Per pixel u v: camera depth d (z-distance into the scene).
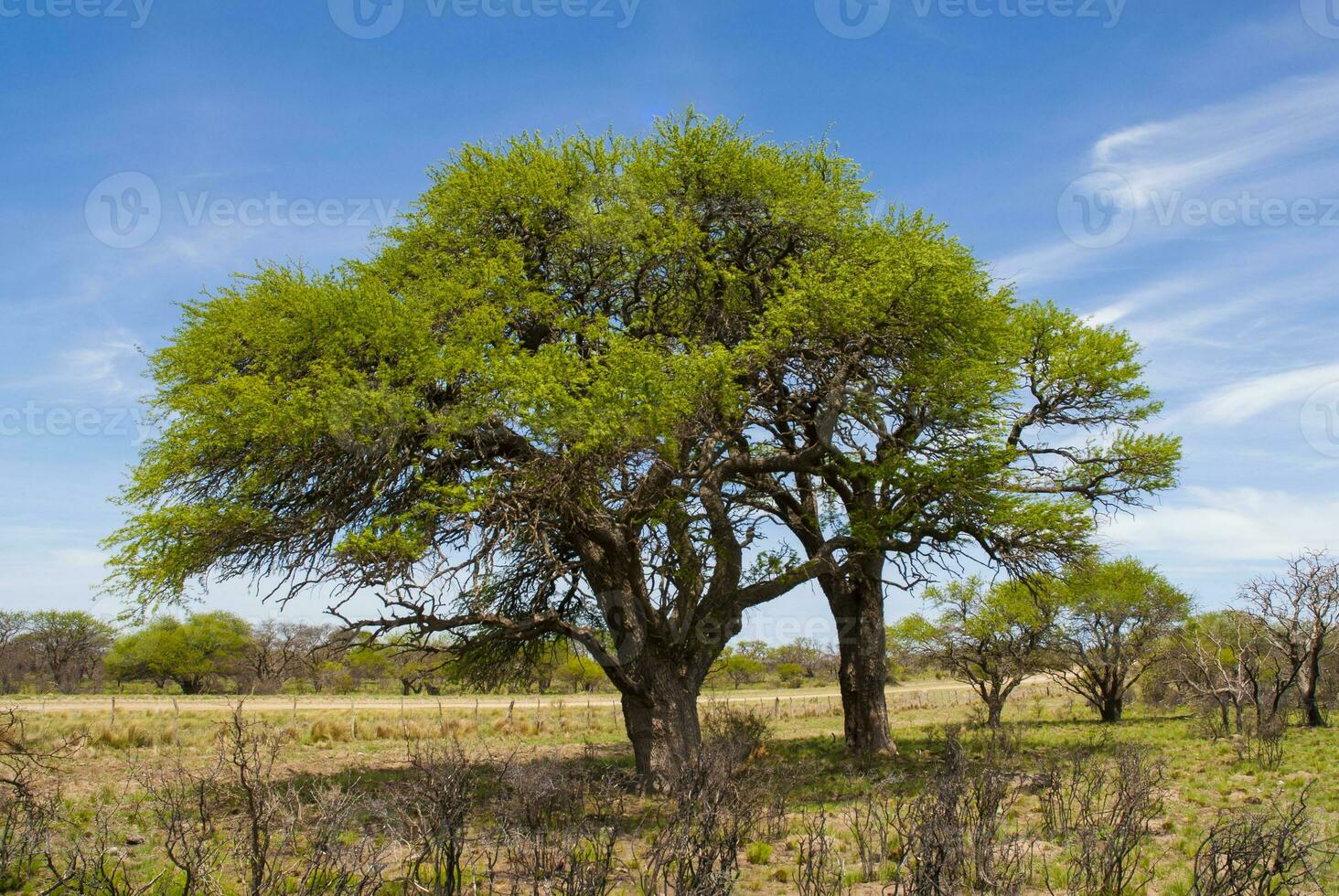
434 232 17.28
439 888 8.53
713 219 18.84
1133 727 29.27
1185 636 32.81
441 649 15.34
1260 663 31.31
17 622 64.94
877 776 18.16
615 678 16.61
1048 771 14.98
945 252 17.00
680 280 18.28
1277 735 20.27
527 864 9.15
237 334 14.53
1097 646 33.72
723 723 22.62
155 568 13.83
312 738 26.00
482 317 14.62
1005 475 20.94
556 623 16.08
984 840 9.55
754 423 17.73
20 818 10.59
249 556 15.20
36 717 28.09
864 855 10.78
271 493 15.03
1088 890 9.21
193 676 59.72
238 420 13.13
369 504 14.97
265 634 61.75
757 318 17.31
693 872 8.92
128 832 11.61
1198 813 13.79
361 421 13.32
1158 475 21.38
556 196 16.98
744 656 77.94
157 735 23.61
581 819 11.22
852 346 16.83
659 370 14.41
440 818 9.14
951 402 18.09
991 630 28.86
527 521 14.63
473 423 14.05
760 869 10.64
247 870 8.65
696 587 17.52
